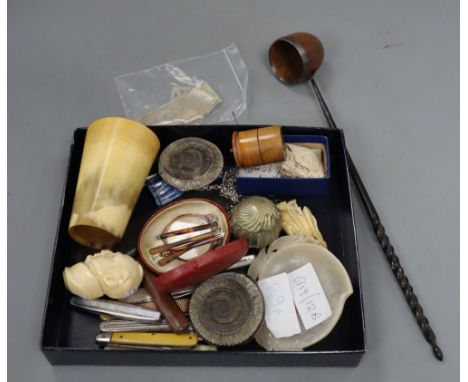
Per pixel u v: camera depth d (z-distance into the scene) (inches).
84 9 32.3
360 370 23.5
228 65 30.7
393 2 32.5
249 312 22.4
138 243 24.5
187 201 25.5
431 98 29.8
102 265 22.7
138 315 22.8
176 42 31.4
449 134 28.9
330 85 30.2
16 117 29.0
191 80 30.3
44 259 25.7
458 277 25.5
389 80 30.4
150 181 26.6
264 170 26.1
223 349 22.4
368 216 26.6
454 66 30.8
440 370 23.6
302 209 26.2
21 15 31.9
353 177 26.9
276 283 23.7
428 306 24.9
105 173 23.8
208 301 22.6
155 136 25.0
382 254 25.9
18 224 26.4
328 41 31.5
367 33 31.7
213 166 25.9
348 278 23.6
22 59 30.6
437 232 26.5
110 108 29.4
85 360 23.0
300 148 26.0
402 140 28.7
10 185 27.3
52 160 27.9
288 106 29.6
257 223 24.0
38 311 24.6
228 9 32.5
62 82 30.0
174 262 24.4
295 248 24.4
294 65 29.9
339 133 26.5
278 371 23.4
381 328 24.4
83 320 23.7
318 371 23.5
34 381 23.3
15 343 24.0
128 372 23.4
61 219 24.2
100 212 23.5
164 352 22.0
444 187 27.5
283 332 23.0
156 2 32.5
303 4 32.5
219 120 29.2
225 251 21.9
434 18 32.2
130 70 30.5
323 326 23.1
